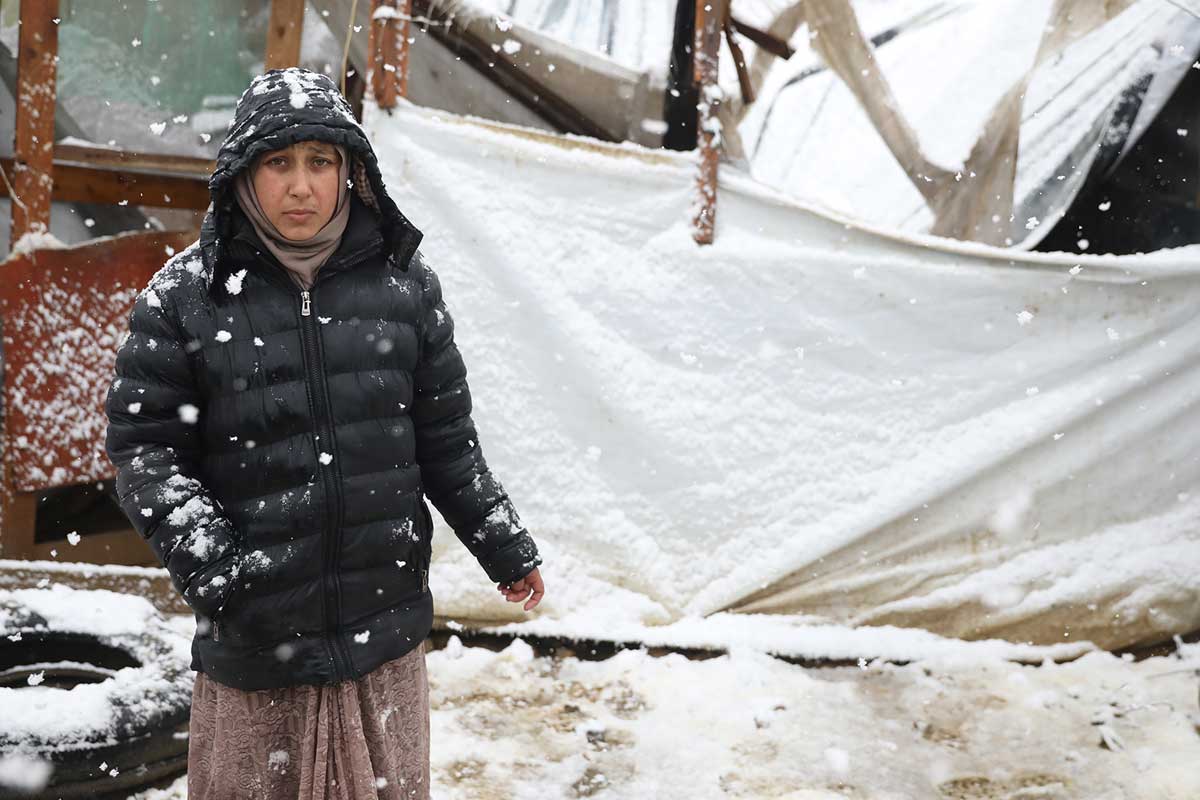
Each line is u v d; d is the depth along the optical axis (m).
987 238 4.52
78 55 4.75
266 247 1.95
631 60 4.60
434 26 4.55
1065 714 3.64
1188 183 4.90
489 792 3.06
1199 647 4.13
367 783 1.99
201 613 1.89
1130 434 4.18
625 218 4.19
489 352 4.14
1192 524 4.21
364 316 2.02
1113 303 4.16
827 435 4.18
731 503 4.16
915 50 4.65
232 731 1.99
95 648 3.33
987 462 4.12
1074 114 4.66
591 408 4.16
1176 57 4.61
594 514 4.16
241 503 1.97
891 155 4.54
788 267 4.16
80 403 4.42
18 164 4.33
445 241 4.12
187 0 4.80
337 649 1.98
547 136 4.17
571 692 3.74
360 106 4.77
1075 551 4.20
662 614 4.13
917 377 4.18
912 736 3.49
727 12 4.28
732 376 4.19
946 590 4.16
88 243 4.39
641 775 3.21
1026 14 4.58
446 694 3.67
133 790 2.90
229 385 1.94
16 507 4.38
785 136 4.62
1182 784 3.15
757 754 3.34
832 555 4.15
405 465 2.08
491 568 2.27
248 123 1.91
